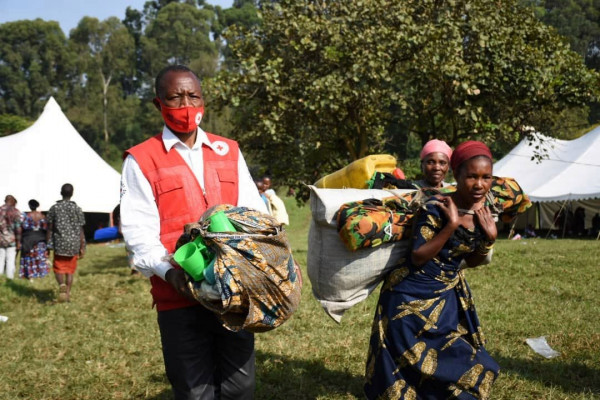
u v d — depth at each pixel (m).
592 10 75.56
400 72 12.85
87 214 29.41
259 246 2.86
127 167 3.18
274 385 4.82
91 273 12.90
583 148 23.64
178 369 3.14
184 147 3.23
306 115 12.61
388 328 3.47
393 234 3.50
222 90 12.21
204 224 2.91
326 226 3.62
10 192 22.11
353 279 3.62
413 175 15.21
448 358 3.39
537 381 4.63
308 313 7.17
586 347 5.49
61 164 23.44
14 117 53.22
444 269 3.43
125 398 4.70
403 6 12.05
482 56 12.02
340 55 11.67
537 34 12.93
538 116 13.44
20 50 93.50
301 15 12.01
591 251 14.35
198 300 2.86
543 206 27.09
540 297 8.09
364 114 12.61
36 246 12.00
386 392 3.42
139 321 7.39
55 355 5.94
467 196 3.40
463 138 13.05
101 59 94.56
